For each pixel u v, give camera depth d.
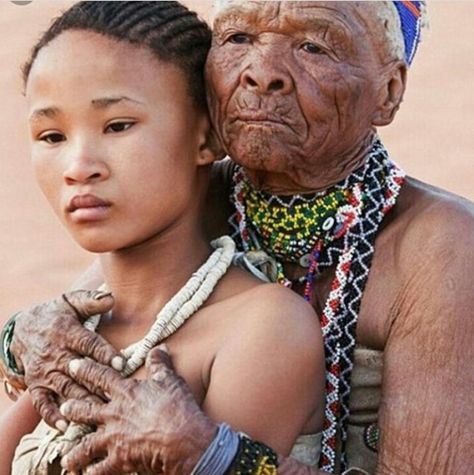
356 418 5.10
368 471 5.12
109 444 4.57
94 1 4.90
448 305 4.82
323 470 4.91
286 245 5.10
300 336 4.75
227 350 4.73
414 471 4.78
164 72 4.83
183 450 4.46
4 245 13.64
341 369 5.03
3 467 5.32
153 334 4.82
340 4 4.73
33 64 4.89
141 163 4.76
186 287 4.89
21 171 15.02
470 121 15.18
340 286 5.03
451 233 4.93
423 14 5.14
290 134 4.74
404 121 15.28
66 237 13.80
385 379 4.90
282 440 4.73
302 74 4.71
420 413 4.79
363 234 5.04
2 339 5.15
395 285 4.97
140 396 4.57
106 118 4.75
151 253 4.96
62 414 4.72
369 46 4.80
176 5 5.00
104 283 5.30
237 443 4.52
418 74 16.39
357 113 4.82
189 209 5.00
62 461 4.70
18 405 5.39
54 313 4.96
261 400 4.66
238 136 4.78
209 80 4.84
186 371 4.76
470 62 16.55
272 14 4.70
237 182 5.22
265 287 4.88
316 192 5.03
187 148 4.89
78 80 4.75
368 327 5.00
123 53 4.78
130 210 4.78
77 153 4.73
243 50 4.77
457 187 13.81
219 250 5.00
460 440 4.75
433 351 4.82
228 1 4.79
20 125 15.76
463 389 4.77
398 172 5.12
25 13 18.41
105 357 4.82
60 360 4.85
